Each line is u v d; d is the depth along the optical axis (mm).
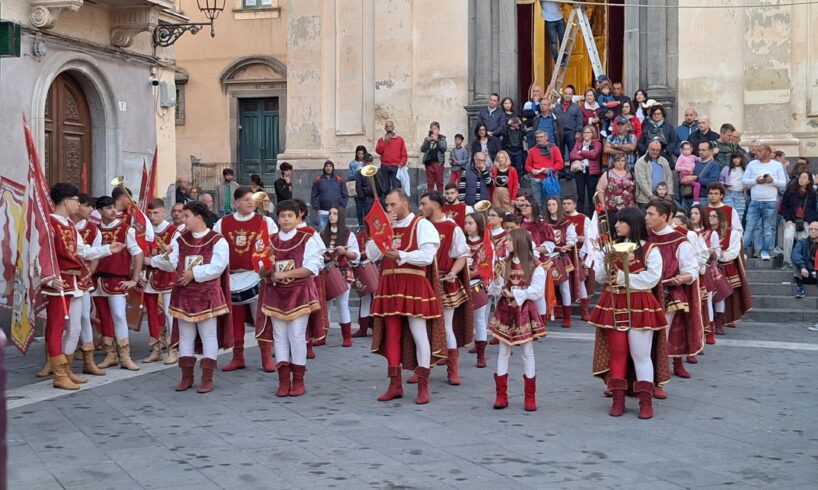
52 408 9203
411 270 9445
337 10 22516
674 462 7285
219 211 22531
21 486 6688
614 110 18672
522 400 9547
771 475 6941
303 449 7648
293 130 22812
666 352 8844
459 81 21750
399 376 9578
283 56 29516
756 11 19906
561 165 17953
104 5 16047
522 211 14109
